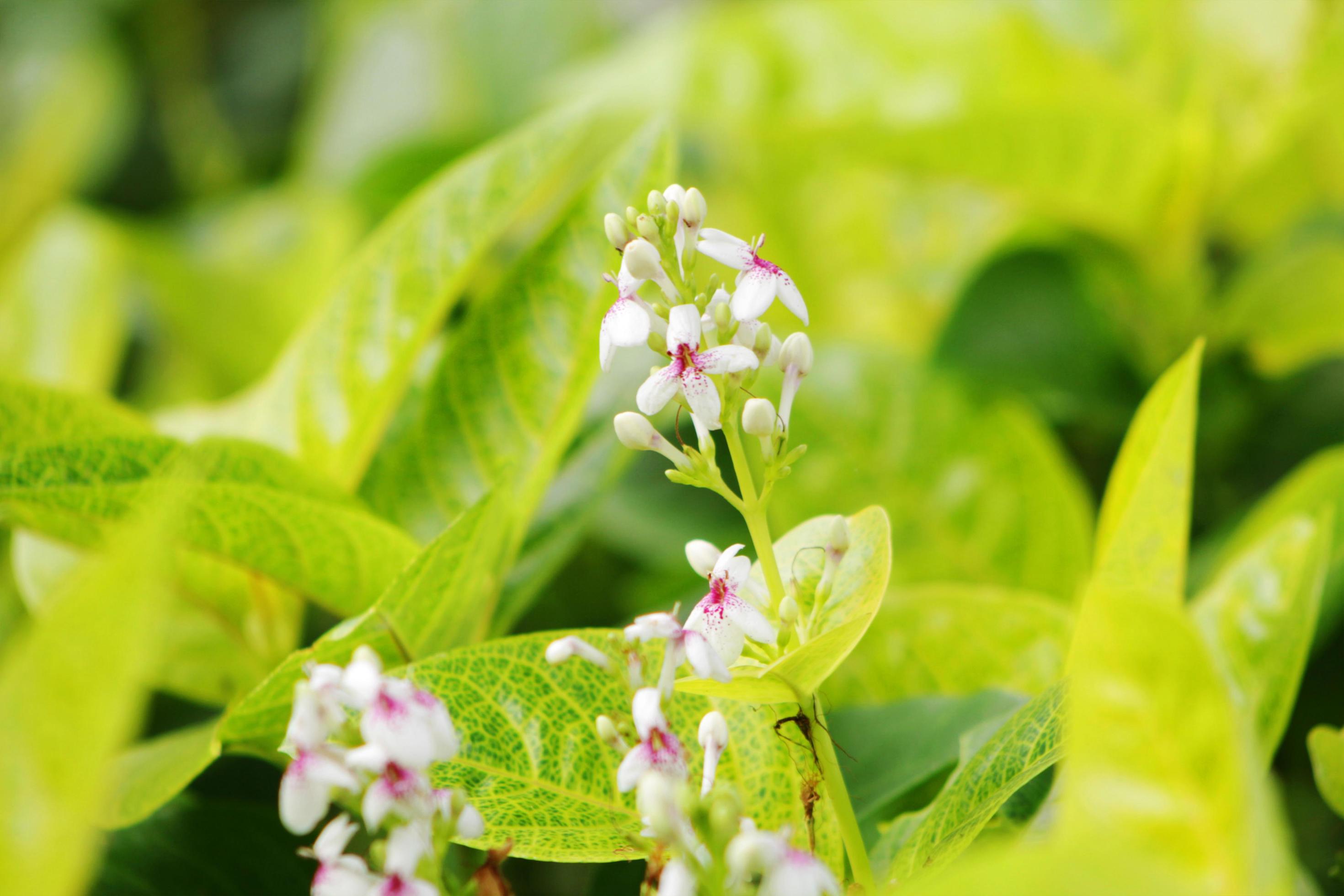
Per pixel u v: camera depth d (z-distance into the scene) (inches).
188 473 25.5
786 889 26.4
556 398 32.9
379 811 26.8
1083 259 44.5
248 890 31.1
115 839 31.1
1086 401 41.8
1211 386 42.4
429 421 33.4
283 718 30.0
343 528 31.0
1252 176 43.4
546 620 43.6
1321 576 30.0
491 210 33.2
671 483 40.7
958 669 32.3
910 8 44.9
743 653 29.0
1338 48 40.1
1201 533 42.3
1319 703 34.7
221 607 33.1
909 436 37.8
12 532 40.3
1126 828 26.2
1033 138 41.7
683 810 27.0
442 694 28.9
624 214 32.9
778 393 38.2
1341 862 30.5
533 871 35.1
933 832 28.9
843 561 29.2
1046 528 37.1
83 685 25.5
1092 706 26.4
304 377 33.6
